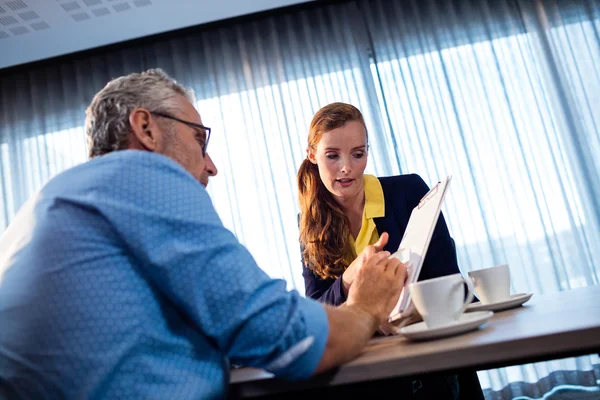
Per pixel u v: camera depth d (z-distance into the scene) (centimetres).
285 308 68
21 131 358
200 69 355
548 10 342
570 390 297
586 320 66
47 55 350
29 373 65
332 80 345
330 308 76
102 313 65
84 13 312
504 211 321
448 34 345
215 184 342
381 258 88
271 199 337
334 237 152
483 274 110
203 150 98
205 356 69
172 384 66
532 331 65
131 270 68
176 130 91
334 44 349
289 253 329
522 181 322
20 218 77
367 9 350
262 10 343
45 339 65
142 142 88
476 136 331
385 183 156
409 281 98
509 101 332
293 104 344
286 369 67
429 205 110
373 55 346
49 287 66
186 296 67
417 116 336
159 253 67
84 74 360
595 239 314
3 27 313
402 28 345
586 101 329
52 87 361
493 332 72
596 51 333
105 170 73
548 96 333
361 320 76
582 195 319
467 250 318
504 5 343
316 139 150
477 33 343
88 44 346
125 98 89
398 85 340
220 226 73
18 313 66
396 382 110
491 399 300
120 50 359
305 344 67
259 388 71
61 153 353
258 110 345
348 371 68
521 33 341
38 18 310
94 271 67
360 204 156
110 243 68
